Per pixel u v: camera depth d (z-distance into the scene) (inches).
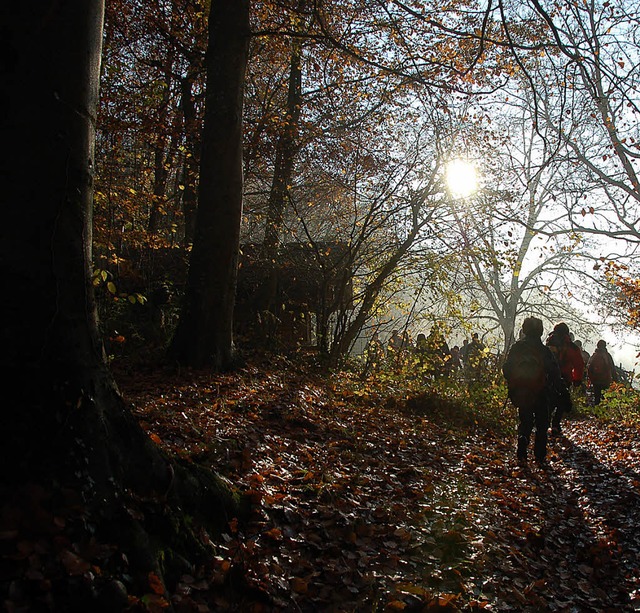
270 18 571.2
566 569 200.1
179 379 326.0
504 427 476.1
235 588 133.0
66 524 113.0
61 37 121.2
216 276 366.0
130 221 485.4
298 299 655.1
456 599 154.0
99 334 134.0
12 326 116.3
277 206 620.7
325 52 600.1
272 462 215.5
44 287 119.4
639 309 669.3
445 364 614.2
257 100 679.7
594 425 546.3
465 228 583.2
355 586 150.0
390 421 381.7
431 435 377.7
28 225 117.6
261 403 307.4
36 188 118.1
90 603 105.5
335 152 623.2
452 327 628.4
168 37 556.4
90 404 126.3
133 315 430.3
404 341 622.5
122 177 519.5
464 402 486.6
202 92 630.5
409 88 583.5
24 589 100.6
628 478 316.2
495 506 243.6
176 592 122.5
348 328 599.2
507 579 177.5
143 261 537.3
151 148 589.0
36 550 106.4
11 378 116.1
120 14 538.0
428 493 236.5
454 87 347.3
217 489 156.5
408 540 183.6
